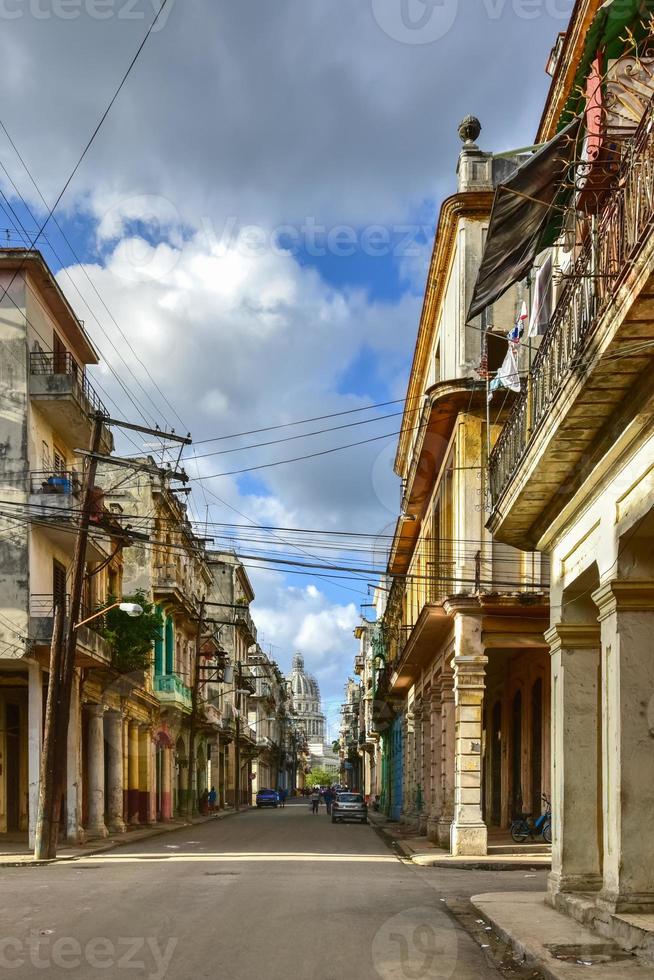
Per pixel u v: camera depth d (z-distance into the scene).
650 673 9.07
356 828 35.06
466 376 21.25
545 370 10.38
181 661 45.22
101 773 28.59
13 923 9.70
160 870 16.25
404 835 28.36
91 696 28.34
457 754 19.95
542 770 22.67
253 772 86.69
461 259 21.70
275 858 19.27
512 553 20.83
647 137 7.07
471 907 11.51
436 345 26.25
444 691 23.33
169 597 39.31
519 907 10.77
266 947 8.38
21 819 27.81
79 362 29.31
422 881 14.76
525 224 9.88
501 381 18.12
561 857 10.92
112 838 27.30
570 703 11.25
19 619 23.50
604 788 9.48
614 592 9.18
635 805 8.90
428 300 25.53
